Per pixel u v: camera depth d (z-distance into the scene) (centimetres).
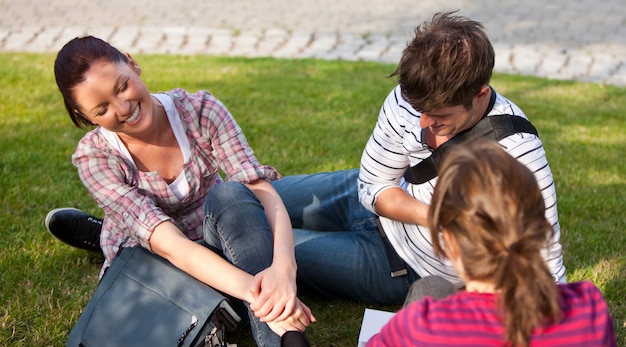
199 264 255
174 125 282
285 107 568
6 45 786
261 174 286
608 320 171
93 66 250
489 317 164
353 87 630
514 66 736
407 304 212
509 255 158
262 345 248
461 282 275
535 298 156
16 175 421
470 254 162
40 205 388
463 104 229
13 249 339
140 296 261
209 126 288
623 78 703
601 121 557
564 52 786
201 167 290
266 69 688
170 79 644
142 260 268
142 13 941
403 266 287
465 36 223
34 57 719
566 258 341
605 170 454
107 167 276
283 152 468
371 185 279
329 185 326
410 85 229
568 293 171
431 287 209
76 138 488
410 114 260
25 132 494
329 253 296
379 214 279
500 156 165
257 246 257
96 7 969
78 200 396
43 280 318
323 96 602
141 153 281
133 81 258
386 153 271
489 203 160
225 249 262
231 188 268
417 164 263
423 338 166
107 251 290
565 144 501
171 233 263
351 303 307
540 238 162
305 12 962
